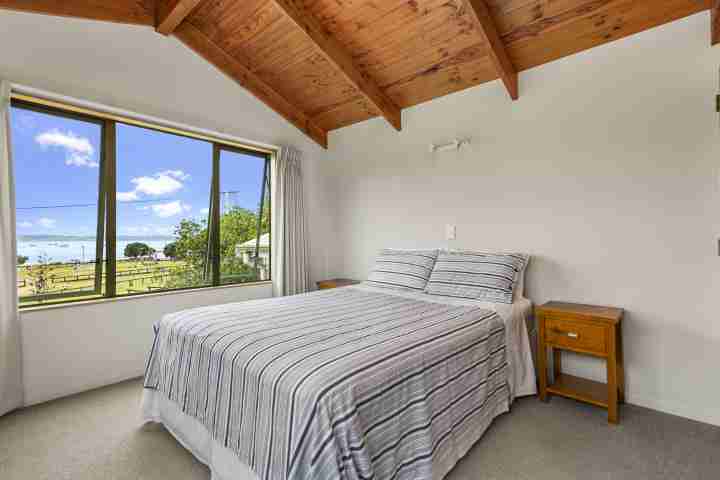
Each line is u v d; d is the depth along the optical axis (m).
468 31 2.53
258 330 1.69
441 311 2.14
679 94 2.07
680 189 2.07
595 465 1.64
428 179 3.32
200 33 3.09
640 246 2.21
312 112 3.95
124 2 2.62
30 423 2.05
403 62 2.95
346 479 1.08
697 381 2.03
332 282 3.87
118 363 2.68
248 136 3.49
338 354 1.38
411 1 2.42
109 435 1.93
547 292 2.60
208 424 1.56
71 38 2.41
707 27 1.98
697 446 1.77
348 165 4.06
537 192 2.64
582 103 2.42
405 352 1.46
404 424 1.35
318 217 4.20
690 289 2.05
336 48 2.84
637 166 2.21
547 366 2.46
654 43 2.14
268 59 3.25
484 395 1.86
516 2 2.21
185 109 3.01
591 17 2.19
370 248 3.85
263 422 1.27
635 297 2.23
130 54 2.69
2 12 2.15
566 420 2.04
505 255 2.62
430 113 3.29
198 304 3.20
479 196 2.97
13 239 2.18
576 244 2.46
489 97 2.89
